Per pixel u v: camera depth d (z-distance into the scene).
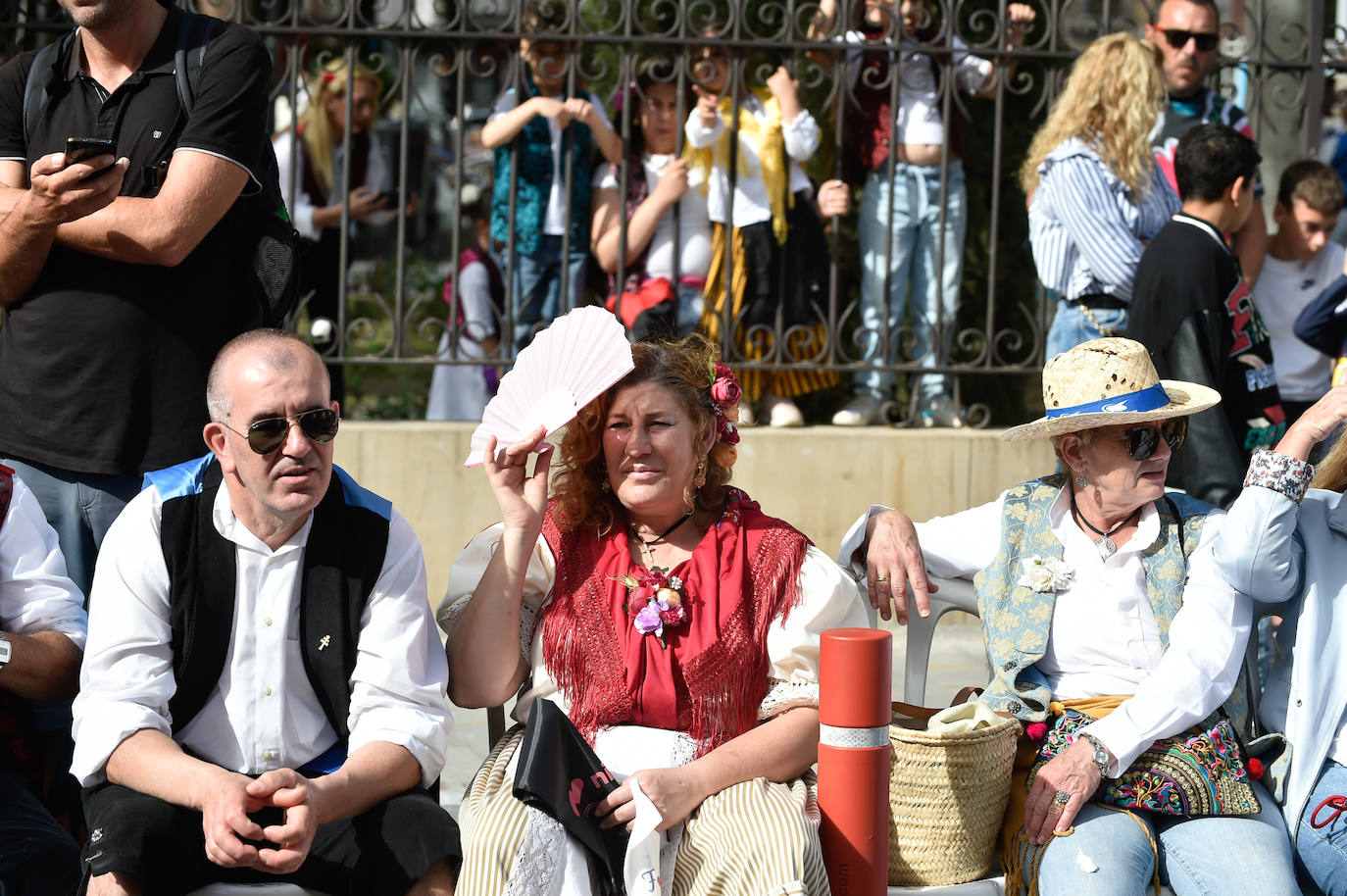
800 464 7.66
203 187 4.09
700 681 3.71
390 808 3.47
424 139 9.95
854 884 3.43
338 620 3.56
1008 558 4.04
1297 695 3.85
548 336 3.77
